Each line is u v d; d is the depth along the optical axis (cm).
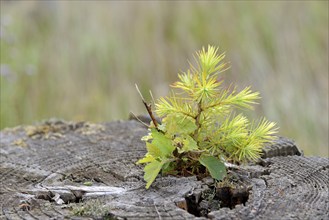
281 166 214
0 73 503
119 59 558
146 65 554
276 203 182
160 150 193
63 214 181
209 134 200
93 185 206
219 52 544
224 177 200
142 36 568
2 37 540
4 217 180
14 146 249
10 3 616
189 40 559
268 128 199
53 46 572
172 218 174
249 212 176
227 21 561
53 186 205
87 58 559
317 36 545
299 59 530
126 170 218
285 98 505
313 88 514
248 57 534
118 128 273
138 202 186
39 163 228
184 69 546
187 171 206
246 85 521
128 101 535
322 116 495
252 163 218
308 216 174
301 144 483
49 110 530
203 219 173
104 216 178
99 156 234
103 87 548
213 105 196
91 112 529
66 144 250
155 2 585
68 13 591
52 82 547
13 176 216
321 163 218
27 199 192
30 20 593
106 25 580
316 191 192
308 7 561
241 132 199
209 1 576
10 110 506
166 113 199
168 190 193
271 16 557
